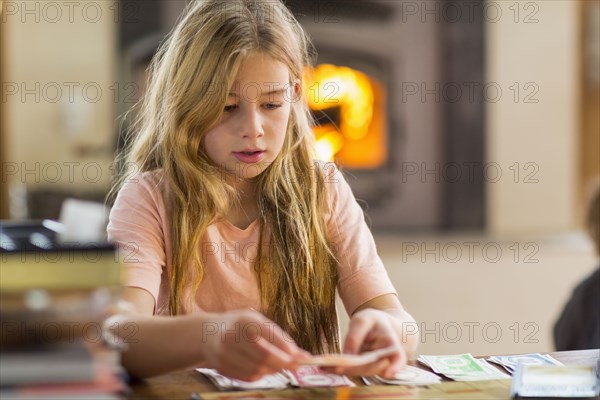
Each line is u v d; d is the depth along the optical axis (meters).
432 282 6.32
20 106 6.72
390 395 1.54
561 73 7.78
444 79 7.58
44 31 6.75
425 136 7.58
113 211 2.06
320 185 2.18
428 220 7.64
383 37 7.44
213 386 1.60
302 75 2.15
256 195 2.15
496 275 6.52
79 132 6.83
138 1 6.88
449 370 1.71
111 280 1.35
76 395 1.26
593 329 2.65
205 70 1.93
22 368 1.26
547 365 1.60
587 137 8.00
